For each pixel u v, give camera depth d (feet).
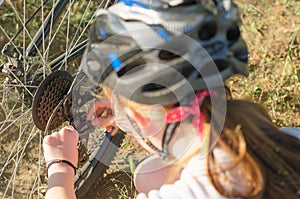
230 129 3.45
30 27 8.16
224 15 3.42
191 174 3.59
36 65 6.99
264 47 8.27
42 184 7.46
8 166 7.50
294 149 3.55
